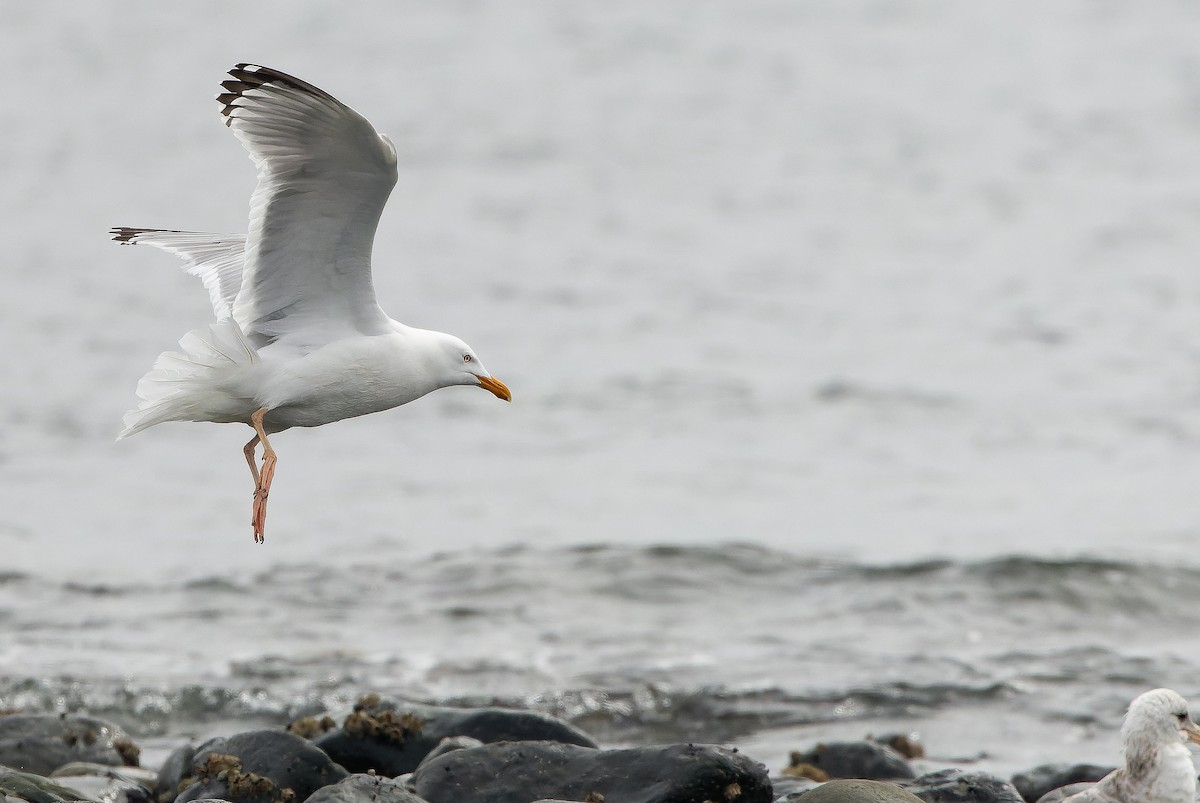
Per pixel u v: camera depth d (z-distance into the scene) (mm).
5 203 38281
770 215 38531
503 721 9859
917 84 57938
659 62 62312
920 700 12367
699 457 20828
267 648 13508
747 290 31062
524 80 58188
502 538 17047
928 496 19062
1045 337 27469
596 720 12070
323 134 8039
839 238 36094
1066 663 13266
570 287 31047
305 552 16516
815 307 29781
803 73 60344
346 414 8977
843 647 13719
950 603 14953
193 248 10055
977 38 67375
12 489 18844
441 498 18859
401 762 9703
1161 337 27281
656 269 32781
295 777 9195
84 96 54406
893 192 41312
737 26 70500
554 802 8344
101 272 31469
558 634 14023
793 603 15023
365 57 62406
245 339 8508
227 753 9367
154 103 53469
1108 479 19734
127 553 16484
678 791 8516
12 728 10477
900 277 32312
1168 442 21406
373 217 8453
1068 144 47469
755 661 13289
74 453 20469
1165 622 14719
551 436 21797
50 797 8750
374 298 8867
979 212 38844
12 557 16188
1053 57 62906
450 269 32344
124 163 43969
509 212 38438
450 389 24109
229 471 20031
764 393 23938
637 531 17406
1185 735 7875
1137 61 61656
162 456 20547
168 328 27203
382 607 14727
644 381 24578
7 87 55531
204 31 67688
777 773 10469
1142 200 39969
